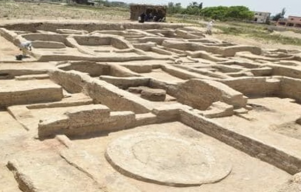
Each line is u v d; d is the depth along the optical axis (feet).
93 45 100.07
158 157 32.71
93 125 36.99
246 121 48.67
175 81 61.00
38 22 109.50
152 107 43.21
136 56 79.51
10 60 67.41
